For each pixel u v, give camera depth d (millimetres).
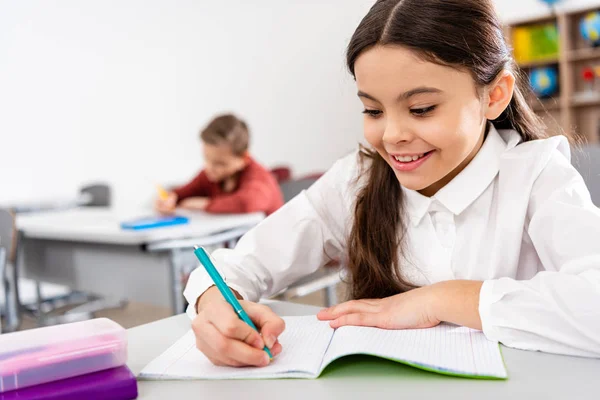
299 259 966
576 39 4691
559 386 522
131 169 4258
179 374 609
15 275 2137
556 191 771
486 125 865
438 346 616
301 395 534
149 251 1836
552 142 828
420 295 701
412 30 650
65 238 2053
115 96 4168
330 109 5426
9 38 3650
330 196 1013
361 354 631
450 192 851
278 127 5230
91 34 4035
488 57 700
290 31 5301
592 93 4605
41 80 3793
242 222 2102
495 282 672
